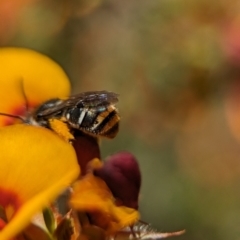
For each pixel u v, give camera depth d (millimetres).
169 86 244
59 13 248
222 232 258
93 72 251
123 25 250
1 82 152
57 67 154
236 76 244
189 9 243
